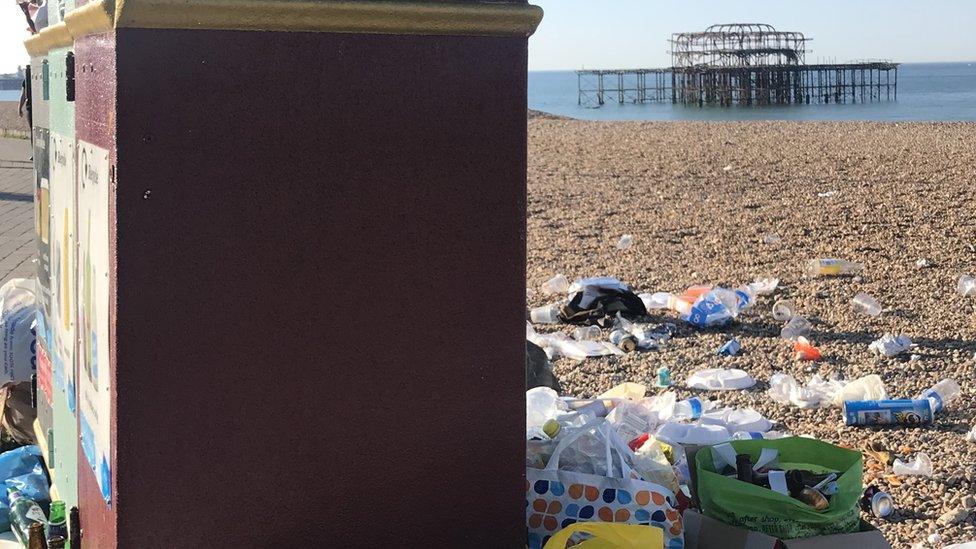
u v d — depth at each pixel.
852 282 9.45
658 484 3.46
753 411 5.92
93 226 2.95
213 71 2.63
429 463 3.00
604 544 3.00
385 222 2.85
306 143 2.74
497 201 2.94
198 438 2.77
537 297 9.12
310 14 2.66
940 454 5.42
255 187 2.71
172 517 2.77
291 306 2.79
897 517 4.69
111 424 2.75
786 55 94.25
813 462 3.62
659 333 7.92
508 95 2.90
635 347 7.52
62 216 3.55
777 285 9.33
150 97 2.59
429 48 2.81
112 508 2.78
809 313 8.45
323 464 2.90
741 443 3.62
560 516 3.31
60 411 3.74
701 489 3.38
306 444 2.87
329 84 2.74
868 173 17.48
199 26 2.59
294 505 2.89
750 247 11.27
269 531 2.87
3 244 10.66
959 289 8.98
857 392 6.26
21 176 17.73
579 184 17.41
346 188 2.80
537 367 5.66
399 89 2.80
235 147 2.68
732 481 3.30
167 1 2.53
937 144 22.67
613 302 8.34
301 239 2.78
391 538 3.00
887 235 11.60
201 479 2.79
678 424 4.77
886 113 63.91
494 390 3.03
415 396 2.96
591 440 3.49
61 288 3.63
